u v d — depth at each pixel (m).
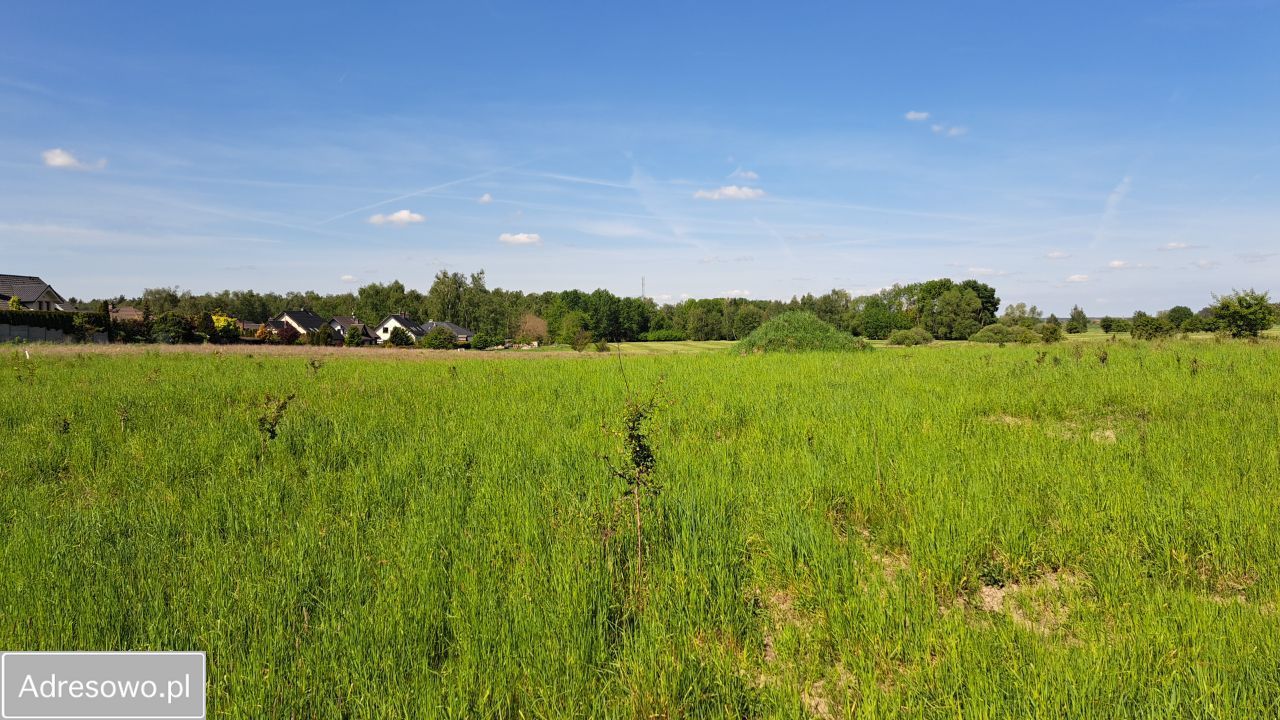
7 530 5.19
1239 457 6.58
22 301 62.84
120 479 6.88
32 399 12.26
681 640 3.57
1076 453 7.05
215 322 60.81
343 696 3.16
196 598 3.95
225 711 2.99
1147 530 4.86
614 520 5.00
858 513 5.57
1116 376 12.85
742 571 4.52
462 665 3.33
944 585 4.30
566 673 3.31
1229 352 18.58
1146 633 3.49
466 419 10.03
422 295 118.00
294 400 11.79
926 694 3.15
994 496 5.68
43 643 3.41
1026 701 2.91
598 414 10.27
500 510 5.53
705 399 11.69
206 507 5.72
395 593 3.98
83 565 4.42
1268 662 3.18
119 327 53.16
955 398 10.83
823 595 4.04
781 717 2.98
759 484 6.32
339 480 6.79
